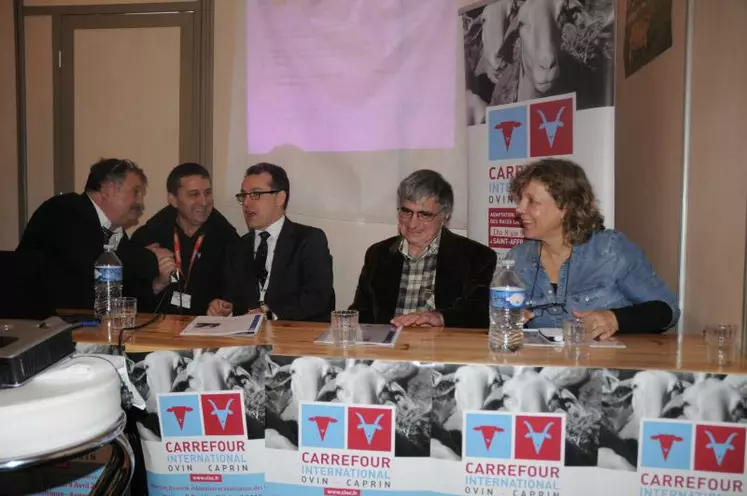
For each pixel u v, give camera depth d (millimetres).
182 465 1853
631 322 1938
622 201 3125
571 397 1649
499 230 2883
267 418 1796
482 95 2904
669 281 2473
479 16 2893
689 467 1623
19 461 1240
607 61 2414
